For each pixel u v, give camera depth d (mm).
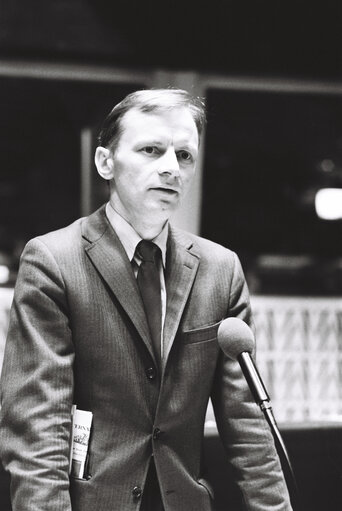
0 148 13180
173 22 9703
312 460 4691
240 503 4605
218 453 4605
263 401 3020
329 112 11875
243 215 14242
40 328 3182
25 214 13750
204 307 3402
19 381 3152
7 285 11812
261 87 10656
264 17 9820
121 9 9688
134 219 3309
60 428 3092
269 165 13984
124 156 3248
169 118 3225
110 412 3201
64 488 3041
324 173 14047
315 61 10008
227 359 3463
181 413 3283
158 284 3373
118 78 10250
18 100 12117
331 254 14266
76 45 9688
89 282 3248
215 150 13438
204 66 9875
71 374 3174
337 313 10164
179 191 3271
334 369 10141
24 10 9570
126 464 3184
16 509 3014
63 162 13211
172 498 3240
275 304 10070
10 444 3119
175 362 3303
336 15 9953
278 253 14305
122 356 3213
